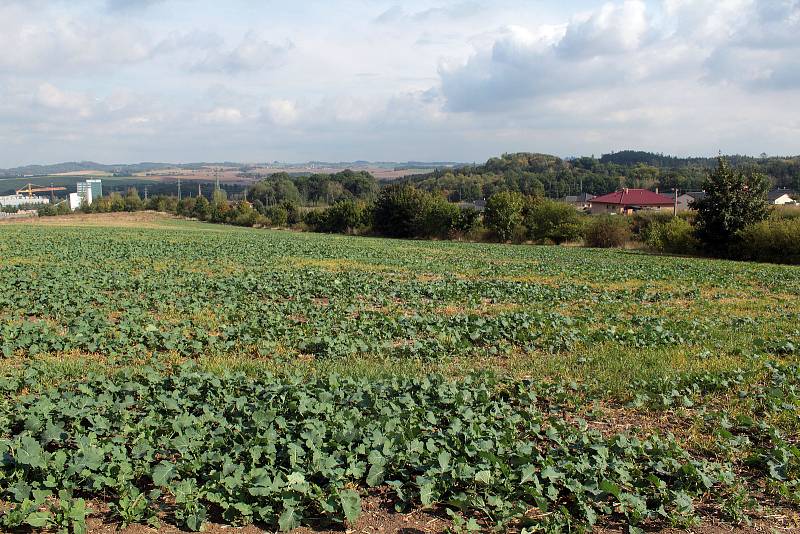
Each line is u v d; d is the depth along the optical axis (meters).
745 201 41.59
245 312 15.06
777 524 5.72
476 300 17.98
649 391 9.12
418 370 10.25
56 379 9.06
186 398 7.91
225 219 105.31
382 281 22.44
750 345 12.74
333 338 12.05
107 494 5.81
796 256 38.06
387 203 71.62
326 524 5.51
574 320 15.18
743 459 6.95
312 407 7.46
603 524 5.65
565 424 7.52
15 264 25.55
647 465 6.51
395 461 6.27
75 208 145.00
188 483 5.64
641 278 26.20
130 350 10.91
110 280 20.05
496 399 8.85
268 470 6.04
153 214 118.00
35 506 5.25
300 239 54.88
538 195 62.91
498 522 5.45
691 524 5.63
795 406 8.69
